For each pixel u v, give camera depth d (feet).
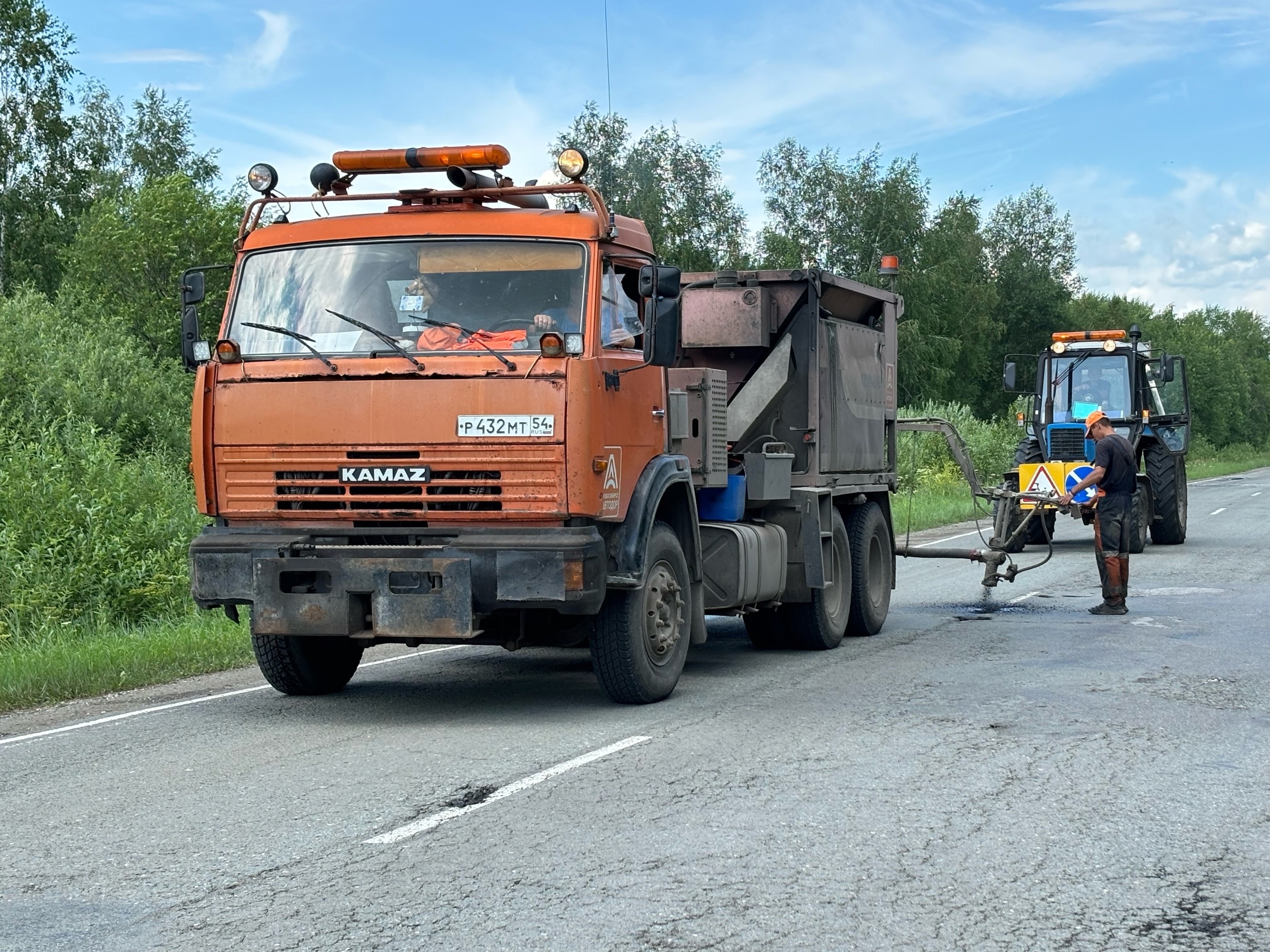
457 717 27.20
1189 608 43.83
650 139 187.83
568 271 26.27
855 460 39.70
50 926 14.65
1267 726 24.80
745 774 21.31
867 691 29.30
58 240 133.80
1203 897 15.11
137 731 26.40
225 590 26.30
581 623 27.99
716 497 33.83
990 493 46.83
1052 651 35.01
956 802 19.38
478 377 25.41
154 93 175.83
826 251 201.26
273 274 27.35
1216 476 197.47
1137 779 20.71
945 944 13.64
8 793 21.22
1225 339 368.48
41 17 133.90
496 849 17.24
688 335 37.04
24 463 55.57
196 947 13.89
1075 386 72.54
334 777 21.68
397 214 27.30
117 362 78.79
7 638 42.34
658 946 13.60
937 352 203.10
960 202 229.45
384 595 25.32
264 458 26.40
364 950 13.65
